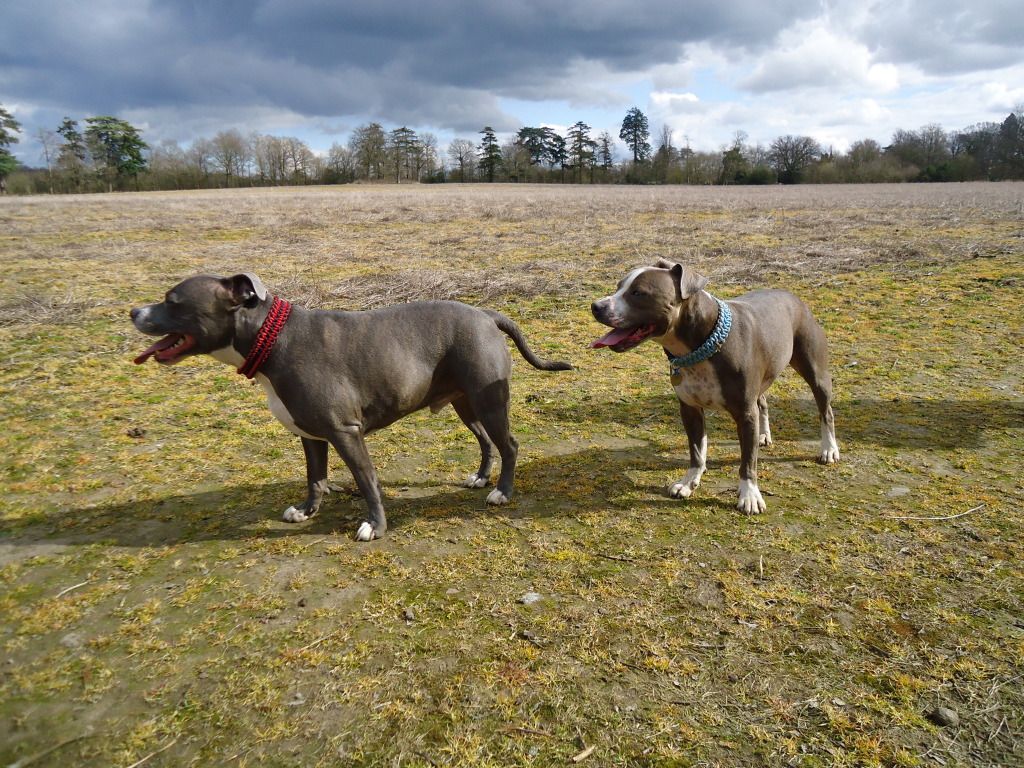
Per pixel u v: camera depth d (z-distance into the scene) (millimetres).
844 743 832
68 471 1521
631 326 1295
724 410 1364
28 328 2486
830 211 6953
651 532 1279
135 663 965
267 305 1229
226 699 905
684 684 919
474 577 1147
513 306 2881
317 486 1340
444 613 1060
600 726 860
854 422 1748
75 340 2379
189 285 1179
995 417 1741
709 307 1306
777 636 1002
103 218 6727
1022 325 2465
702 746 832
